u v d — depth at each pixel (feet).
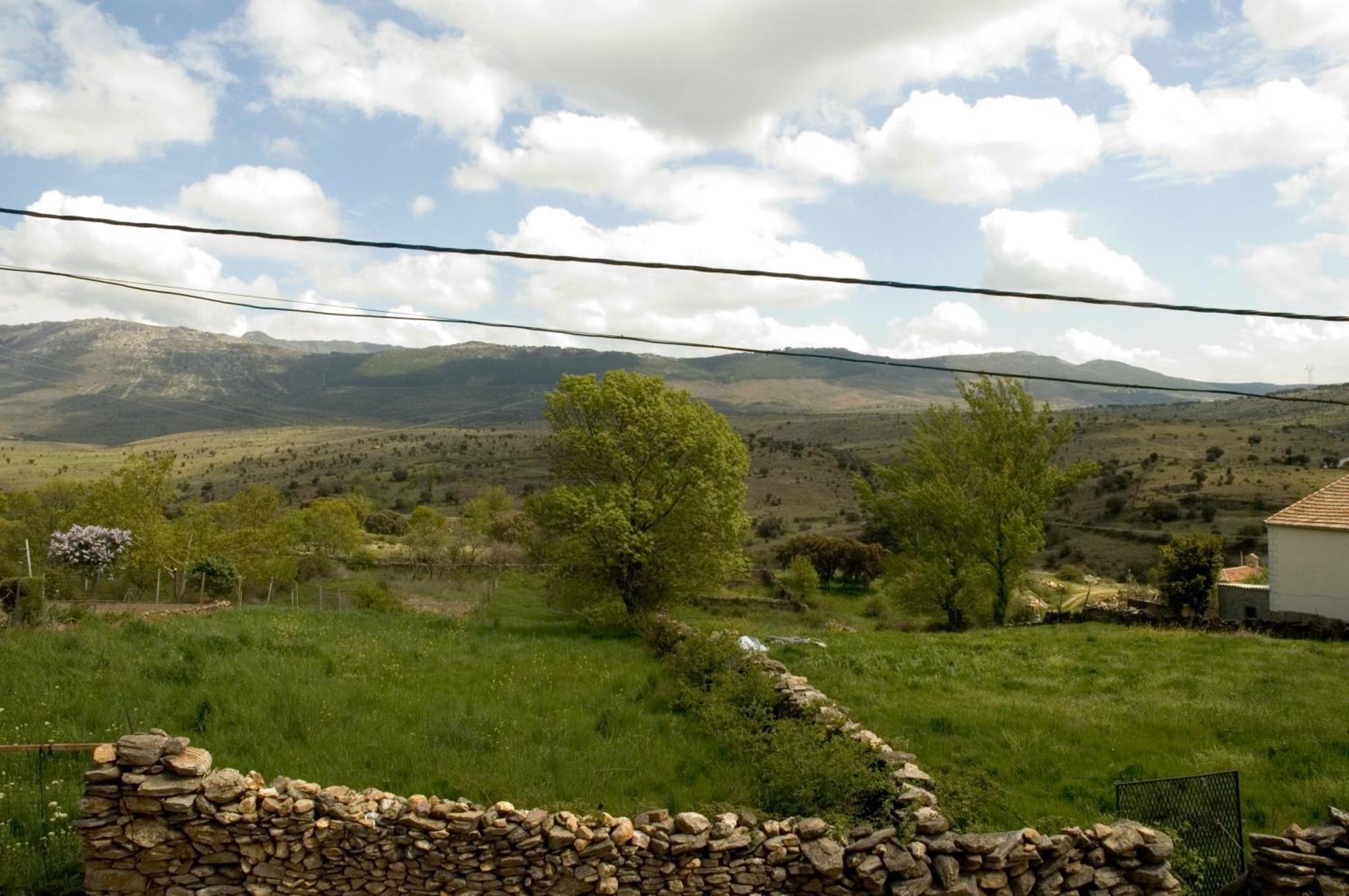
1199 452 301.63
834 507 339.16
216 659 50.39
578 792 34.40
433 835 26.58
